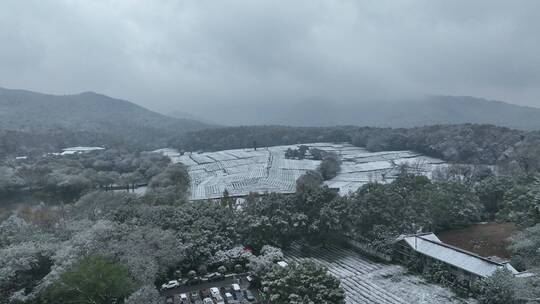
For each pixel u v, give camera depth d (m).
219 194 148.38
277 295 54.41
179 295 68.19
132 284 57.22
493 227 94.69
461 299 62.84
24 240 73.00
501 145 187.75
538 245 54.31
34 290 60.50
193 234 78.31
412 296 64.69
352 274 75.25
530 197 78.56
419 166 182.38
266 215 88.62
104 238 69.31
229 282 73.56
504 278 57.22
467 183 118.38
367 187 104.06
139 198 111.56
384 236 83.69
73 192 142.88
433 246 74.94
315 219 89.19
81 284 53.91
